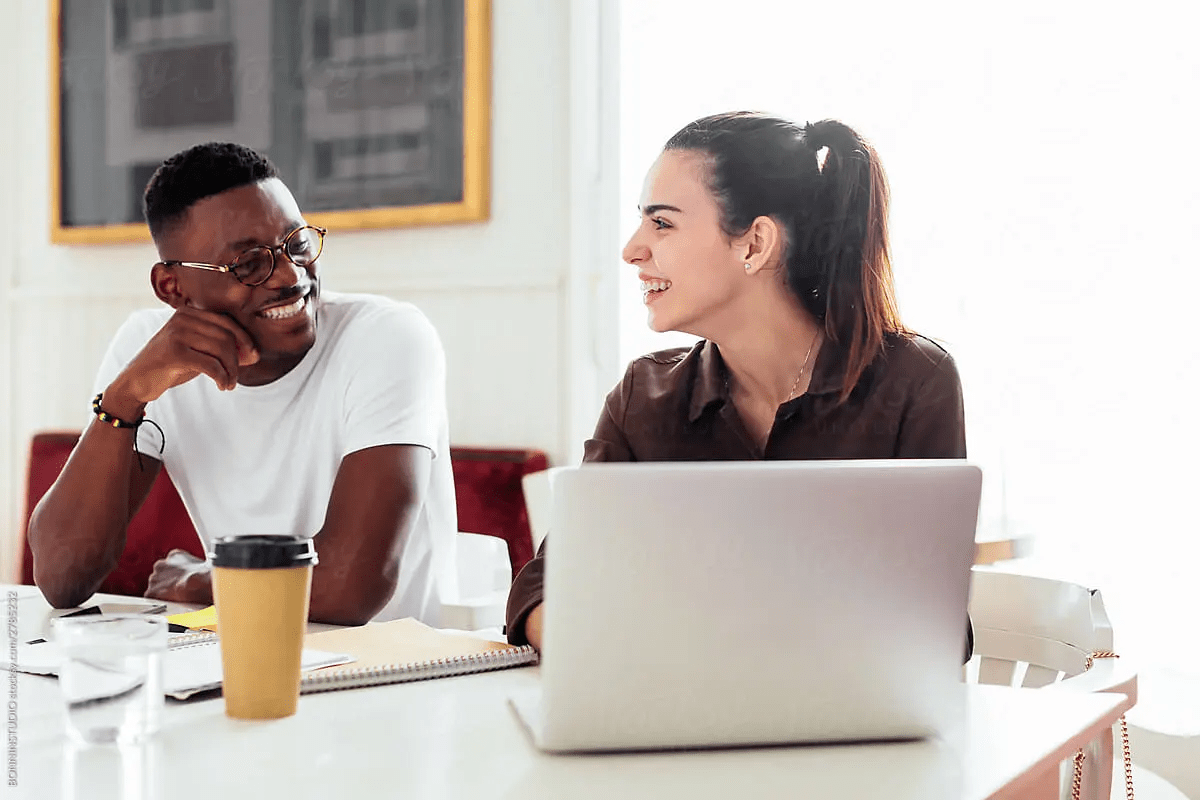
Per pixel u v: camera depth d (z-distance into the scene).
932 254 2.00
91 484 1.38
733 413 1.18
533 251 2.24
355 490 1.36
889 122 2.03
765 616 0.65
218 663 0.83
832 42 2.07
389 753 0.65
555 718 0.65
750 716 0.66
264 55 2.42
